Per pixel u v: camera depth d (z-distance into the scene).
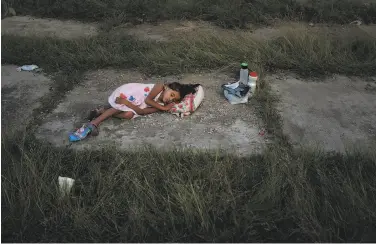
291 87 5.10
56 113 4.56
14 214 3.25
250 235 3.11
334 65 5.50
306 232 3.09
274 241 3.10
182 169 3.69
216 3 7.37
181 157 3.84
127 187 3.49
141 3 7.28
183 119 4.47
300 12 7.17
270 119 4.43
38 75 5.33
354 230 3.16
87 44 6.00
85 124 4.23
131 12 7.16
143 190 3.44
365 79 5.34
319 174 3.56
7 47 5.87
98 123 4.24
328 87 5.14
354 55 5.76
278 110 4.64
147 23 6.89
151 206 3.31
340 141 4.17
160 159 3.79
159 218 3.21
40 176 3.56
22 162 3.63
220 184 3.48
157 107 4.45
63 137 4.18
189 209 3.23
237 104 4.72
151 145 4.03
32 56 5.66
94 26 6.82
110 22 6.76
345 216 3.23
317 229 3.13
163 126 4.35
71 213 3.24
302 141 4.15
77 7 7.28
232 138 4.18
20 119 4.44
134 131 4.27
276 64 5.51
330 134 4.28
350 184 3.42
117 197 3.39
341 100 4.88
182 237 3.11
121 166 3.72
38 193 3.32
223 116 4.52
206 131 4.29
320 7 7.23
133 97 4.43
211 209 3.30
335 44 6.01
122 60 5.57
